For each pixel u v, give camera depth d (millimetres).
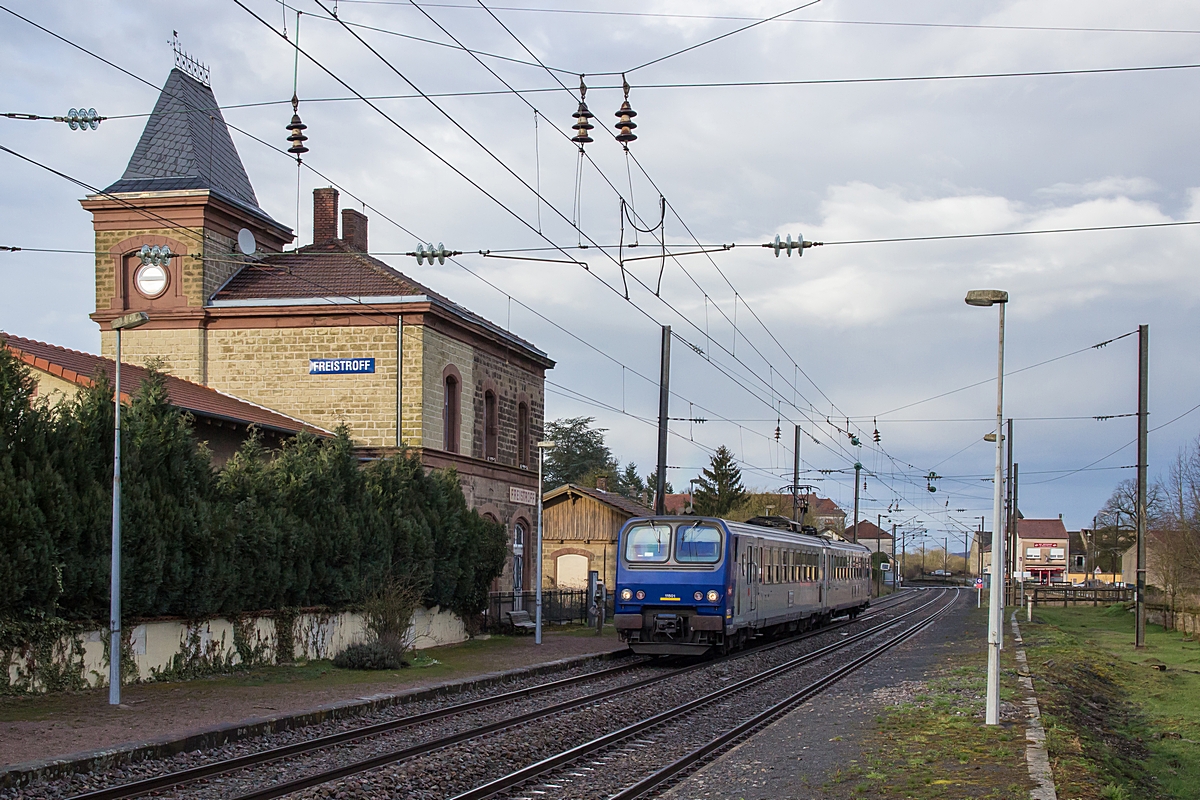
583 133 15023
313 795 10031
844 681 21422
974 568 170125
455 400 31672
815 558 36688
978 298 15367
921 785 11016
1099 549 108562
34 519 15242
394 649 21234
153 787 10312
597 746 13312
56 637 15617
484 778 11555
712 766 12352
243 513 19828
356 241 34062
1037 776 11312
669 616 25188
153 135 31562
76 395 18125
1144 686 23250
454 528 27172
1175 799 12773
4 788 10086
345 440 23906
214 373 30016
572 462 90062
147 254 27500
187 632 18234
